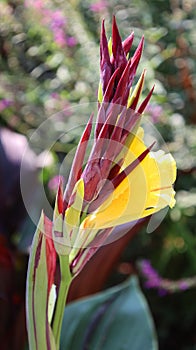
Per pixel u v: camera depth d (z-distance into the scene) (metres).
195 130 1.36
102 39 0.50
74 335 0.94
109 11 1.39
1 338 1.12
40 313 0.57
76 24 1.37
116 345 0.92
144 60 1.30
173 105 1.37
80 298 1.14
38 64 1.54
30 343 0.58
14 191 1.24
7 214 1.23
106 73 0.50
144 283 1.54
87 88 1.33
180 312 1.54
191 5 1.44
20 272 1.15
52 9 1.40
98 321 0.95
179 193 1.34
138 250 1.53
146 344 0.92
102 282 1.14
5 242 1.13
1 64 1.52
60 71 1.38
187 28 1.39
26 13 1.48
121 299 0.97
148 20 1.39
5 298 1.12
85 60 1.35
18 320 1.12
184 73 1.42
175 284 1.25
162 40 1.42
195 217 1.42
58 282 0.63
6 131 1.34
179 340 1.55
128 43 0.51
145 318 0.94
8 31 1.52
